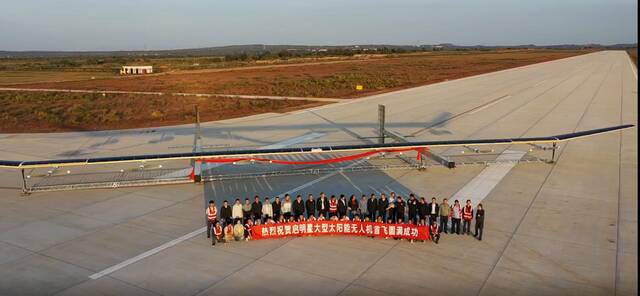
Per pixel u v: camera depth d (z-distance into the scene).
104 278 12.67
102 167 24.72
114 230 16.08
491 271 12.89
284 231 15.23
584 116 39.25
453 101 49.72
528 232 15.59
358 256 13.91
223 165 25.06
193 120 41.91
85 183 21.44
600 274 12.68
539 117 39.25
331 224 15.30
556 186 20.75
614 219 16.75
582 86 60.91
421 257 13.80
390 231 14.96
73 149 29.77
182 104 53.00
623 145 28.98
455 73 85.88
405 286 12.11
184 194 20.08
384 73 86.56
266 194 20.14
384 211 16.16
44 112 46.50
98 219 17.14
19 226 16.47
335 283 12.31
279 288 12.09
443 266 13.21
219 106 50.72
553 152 24.45
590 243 14.69
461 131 34.12
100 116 44.31
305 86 67.62
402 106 47.16
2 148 29.97
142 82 81.31
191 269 13.17
